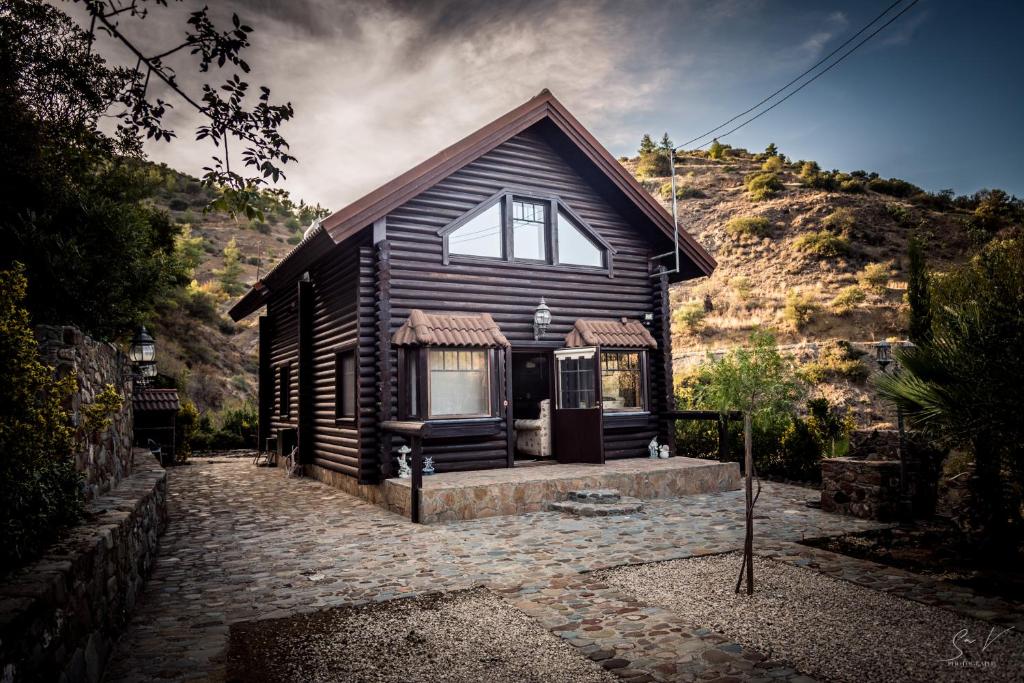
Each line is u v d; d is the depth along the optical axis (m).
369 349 9.89
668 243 12.89
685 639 4.11
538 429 11.82
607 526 7.90
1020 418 5.49
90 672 3.33
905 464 8.04
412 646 4.04
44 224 7.08
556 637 4.17
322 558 6.42
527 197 11.60
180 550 6.83
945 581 5.39
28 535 3.16
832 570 5.73
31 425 3.27
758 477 12.27
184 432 16.77
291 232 84.00
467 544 6.98
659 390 12.58
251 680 3.55
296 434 14.37
